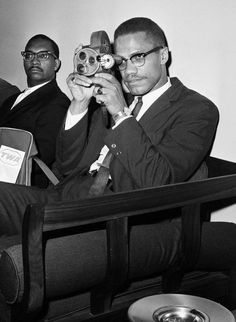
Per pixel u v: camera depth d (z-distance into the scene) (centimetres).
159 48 201
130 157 183
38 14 319
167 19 236
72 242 161
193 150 190
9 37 351
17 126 269
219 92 220
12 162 226
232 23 210
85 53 186
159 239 176
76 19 288
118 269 164
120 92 187
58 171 236
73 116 215
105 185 199
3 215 202
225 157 223
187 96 203
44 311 165
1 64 362
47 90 273
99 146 214
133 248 170
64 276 157
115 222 162
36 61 290
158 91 205
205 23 220
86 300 173
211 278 196
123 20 257
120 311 173
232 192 186
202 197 178
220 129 223
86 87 206
